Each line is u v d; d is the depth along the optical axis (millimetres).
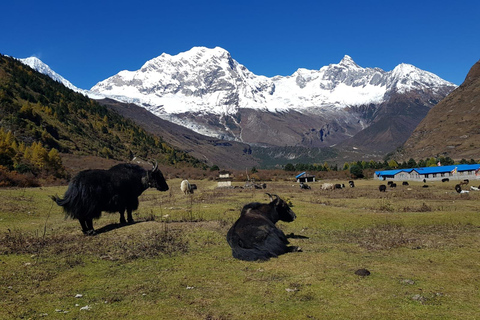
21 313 6715
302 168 134250
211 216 19000
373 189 53000
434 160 127312
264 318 6445
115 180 14352
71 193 13133
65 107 166125
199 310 6836
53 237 13297
